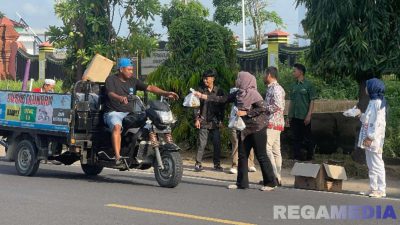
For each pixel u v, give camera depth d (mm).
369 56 12148
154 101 10531
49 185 10562
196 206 8844
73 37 16453
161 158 10539
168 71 14602
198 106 12242
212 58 14500
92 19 15992
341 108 15125
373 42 12125
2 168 12891
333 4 12289
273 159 10953
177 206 8820
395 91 15938
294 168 10969
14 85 25719
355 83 17266
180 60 14633
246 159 10602
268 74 10875
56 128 11078
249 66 22109
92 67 11102
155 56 17719
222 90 13156
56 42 16625
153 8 16406
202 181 11578
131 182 11219
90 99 11016
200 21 14805
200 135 12852
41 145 11508
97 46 16172
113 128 10531
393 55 12047
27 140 11742
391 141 13734
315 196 9984
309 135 13695
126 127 10602
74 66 16844
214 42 14602
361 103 12875
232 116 10711
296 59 20641
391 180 11938
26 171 11703
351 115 10500
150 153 10602
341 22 12344
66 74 17438
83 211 8344
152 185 10859
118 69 11000
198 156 12844
